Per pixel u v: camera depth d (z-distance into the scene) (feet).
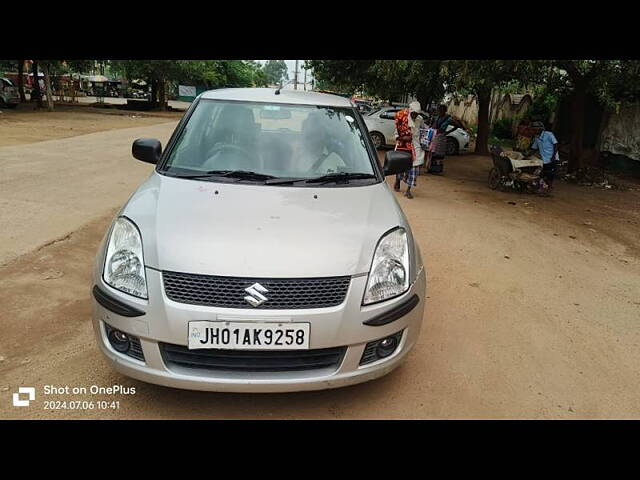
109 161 34.22
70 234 17.90
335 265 8.37
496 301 14.78
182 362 8.21
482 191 33.37
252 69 162.61
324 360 8.46
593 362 11.65
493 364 11.21
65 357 10.39
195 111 12.75
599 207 30.50
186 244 8.38
